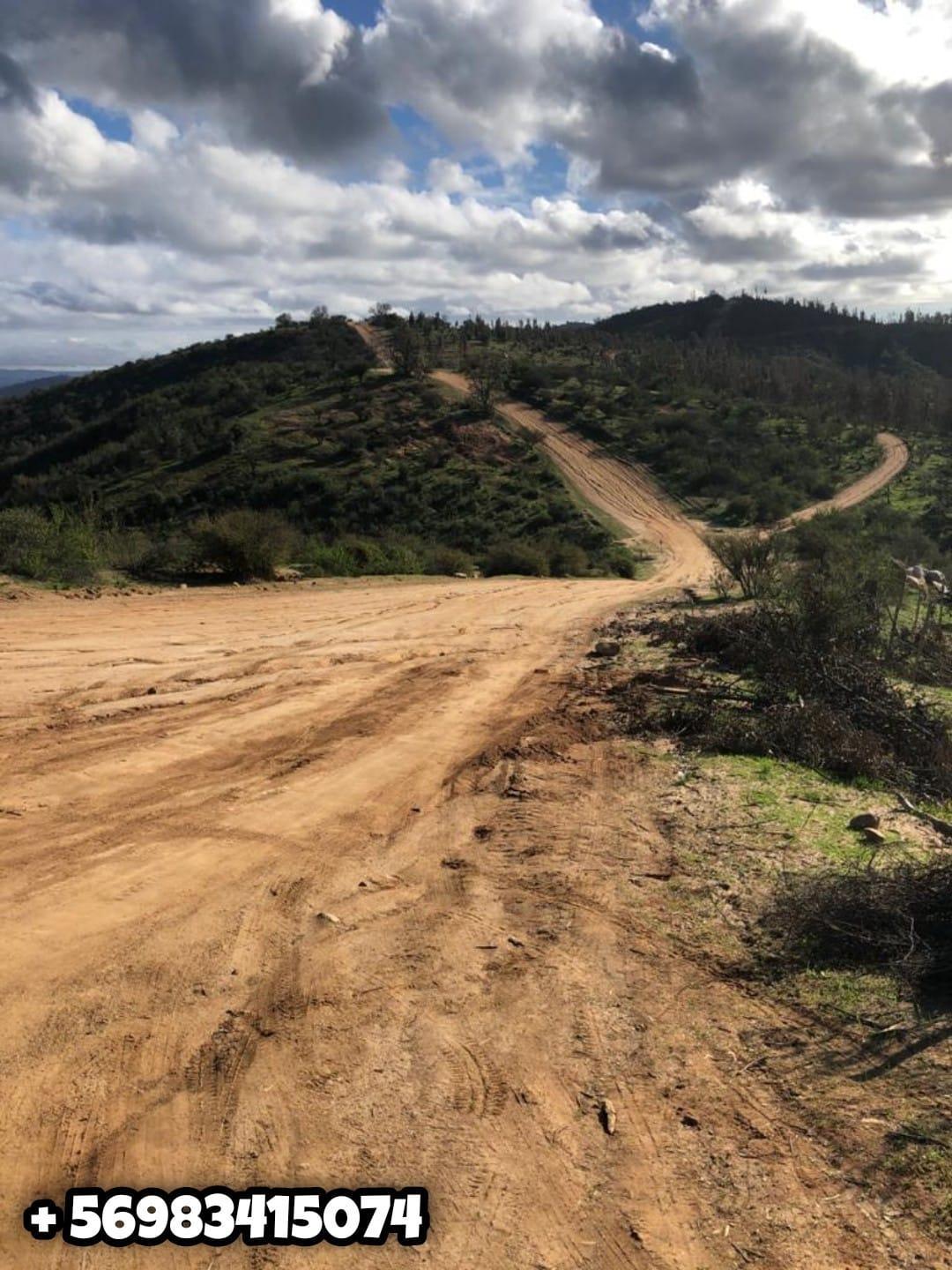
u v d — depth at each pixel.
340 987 4.13
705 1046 3.80
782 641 12.13
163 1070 3.46
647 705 10.25
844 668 10.71
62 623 12.78
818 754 8.31
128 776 6.79
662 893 5.29
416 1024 3.88
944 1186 2.99
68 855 5.31
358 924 4.78
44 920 4.52
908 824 6.67
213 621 14.33
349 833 6.11
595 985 4.26
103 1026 3.70
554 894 5.25
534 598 22.12
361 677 11.13
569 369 118.31
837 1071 3.63
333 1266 2.67
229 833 5.89
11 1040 3.55
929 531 52.97
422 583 24.53
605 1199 2.95
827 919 4.67
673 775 7.69
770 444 91.00
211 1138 3.12
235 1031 3.74
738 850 5.98
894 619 14.04
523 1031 3.86
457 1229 2.80
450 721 9.31
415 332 134.00
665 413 99.75
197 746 7.72
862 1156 3.14
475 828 6.36
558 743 8.61
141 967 4.16
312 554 25.67
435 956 4.47
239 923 4.68
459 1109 3.35
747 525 70.12
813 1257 2.72
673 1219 2.87
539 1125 3.28
